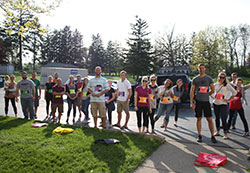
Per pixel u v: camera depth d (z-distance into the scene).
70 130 5.68
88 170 3.49
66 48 82.12
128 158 3.94
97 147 4.49
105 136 5.29
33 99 7.47
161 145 4.85
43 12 8.74
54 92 7.38
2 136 5.19
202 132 6.20
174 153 4.35
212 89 5.18
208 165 3.72
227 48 45.53
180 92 7.08
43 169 3.54
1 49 54.88
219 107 5.68
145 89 5.93
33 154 4.11
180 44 49.03
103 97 6.41
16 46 58.59
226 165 3.75
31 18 8.80
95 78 6.34
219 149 4.60
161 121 7.89
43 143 4.73
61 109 7.45
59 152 4.18
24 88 7.36
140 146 4.59
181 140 5.37
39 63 79.25
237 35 56.97
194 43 43.50
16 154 4.11
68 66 74.62
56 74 8.41
